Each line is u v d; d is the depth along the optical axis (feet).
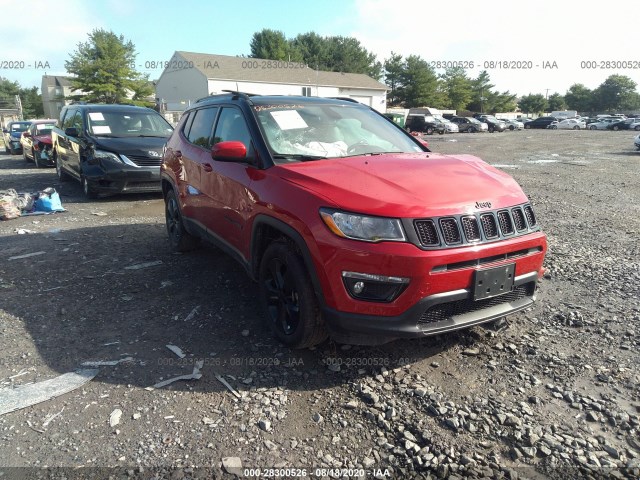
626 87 329.31
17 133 72.38
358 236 9.48
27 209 26.94
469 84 257.14
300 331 10.81
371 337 10.62
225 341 12.01
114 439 8.57
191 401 9.64
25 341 12.01
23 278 16.37
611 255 18.57
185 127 18.21
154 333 12.44
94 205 29.66
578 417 9.08
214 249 19.70
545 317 13.19
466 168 11.93
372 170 11.12
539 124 188.65
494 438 8.57
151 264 17.83
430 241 9.45
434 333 9.68
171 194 18.97
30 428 8.86
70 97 150.71
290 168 11.38
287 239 11.25
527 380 10.27
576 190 34.58
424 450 8.27
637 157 62.23
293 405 9.53
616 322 12.74
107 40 147.13
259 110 13.62
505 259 10.27
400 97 229.25
